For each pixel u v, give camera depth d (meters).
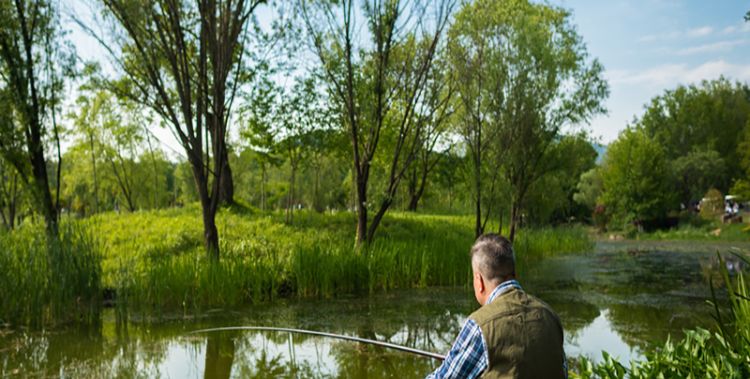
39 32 12.16
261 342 8.48
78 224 10.55
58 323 9.55
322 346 8.23
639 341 8.41
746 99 65.31
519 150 19.02
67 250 9.85
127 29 12.37
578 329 9.30
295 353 7.87
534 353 2.61
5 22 11.79
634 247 28.02
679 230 37.59
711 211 42.62
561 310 11.02
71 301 9.68
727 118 60.94
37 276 9.53
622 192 40.34
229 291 11.34
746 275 15.52
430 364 7.32
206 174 13.65
